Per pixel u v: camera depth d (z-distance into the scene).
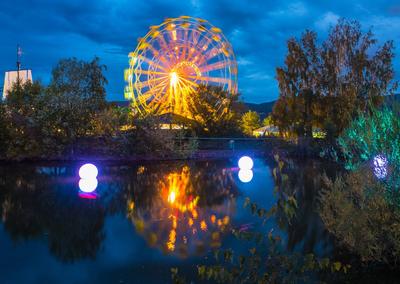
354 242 6.71
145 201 12.33
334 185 8.09
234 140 32.31
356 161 8.31
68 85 40.97
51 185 15.12
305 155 29.84
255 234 4.30
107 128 25.84
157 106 38.91
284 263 4.15
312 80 33.41
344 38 32.59
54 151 24.78
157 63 39.47
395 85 31.34
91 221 9.79
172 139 28.52
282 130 34.19
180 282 4.03
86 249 7.64
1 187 14.63
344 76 32.44
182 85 39.38
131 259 7.07
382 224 6.52
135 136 26.19
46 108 24.50
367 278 6.08
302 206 11.37
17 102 25.50
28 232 8.84
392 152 6.50
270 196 13.20
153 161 25.50
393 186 6.49
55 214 10.50
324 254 7.16
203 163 24.48
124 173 19.42
